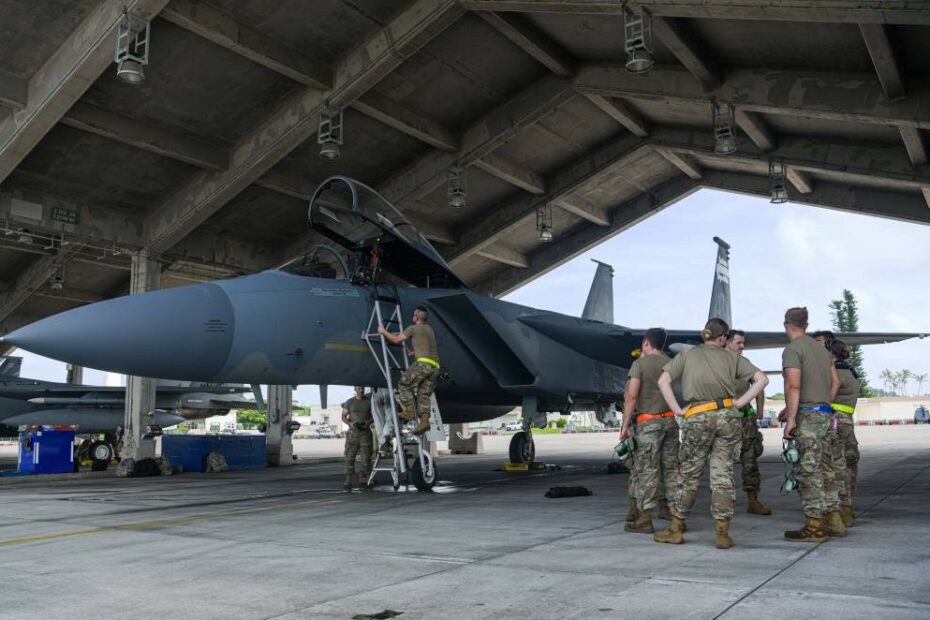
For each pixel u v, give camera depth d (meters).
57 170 14.58
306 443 52.56
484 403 14.10
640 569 4.22
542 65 14.75
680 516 5.10
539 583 3.90
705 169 19.69
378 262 10.03
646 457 5.71
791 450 5.11
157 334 8.08
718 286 18.92
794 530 5.53
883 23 8.39
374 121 15.33
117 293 22.28
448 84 14.63
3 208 14.37
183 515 7.69
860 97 11.28
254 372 8.96
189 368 8.43
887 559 4.40
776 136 15.12
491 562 4.55
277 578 4.20
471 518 6.85
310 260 10.12
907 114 10.86
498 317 11.27
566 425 92.06
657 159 19.20
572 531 5.87
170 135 14.06
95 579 4.28
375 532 6.02
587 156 18.34
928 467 12.38
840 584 3.73
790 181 16.92
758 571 4.10
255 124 14.37
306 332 9.22
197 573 4.40
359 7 12.10
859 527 5.76
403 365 10.23
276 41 12.48
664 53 12.93
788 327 5.49
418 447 9.97
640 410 5.80
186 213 15.61
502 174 17.62
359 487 10.91
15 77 12.05
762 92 12.23
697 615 3.17
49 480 14.20
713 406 4.98
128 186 15.49
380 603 3.55
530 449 14.49
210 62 12.70
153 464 15.85
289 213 17.84
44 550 5.45
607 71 14.09
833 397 5.67
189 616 3.38
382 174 17.12
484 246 20.53
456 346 11.27
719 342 5.13
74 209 15.42
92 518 7.60
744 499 7.93
